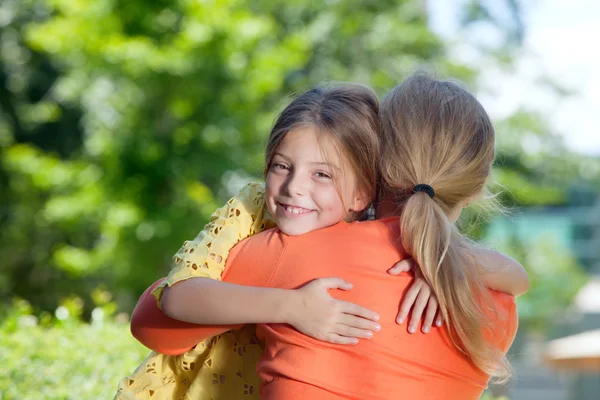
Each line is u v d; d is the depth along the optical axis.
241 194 2.71
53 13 16.30
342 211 2.54
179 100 13.50
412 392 2.33
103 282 15.48
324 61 17.11
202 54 13.16
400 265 2.40
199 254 2.52
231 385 2.55
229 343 2.57
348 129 2.52
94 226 15.17
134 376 2.72
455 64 18.00
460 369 2.40
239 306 2.37
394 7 17.92
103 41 13.27
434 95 2.61
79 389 3.99
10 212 17.11
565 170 20.47
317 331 2.31
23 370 4.14
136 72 13.16
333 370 2.30
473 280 2.44
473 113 2.60
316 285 2.35
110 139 13.81
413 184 2.54
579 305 22.91
